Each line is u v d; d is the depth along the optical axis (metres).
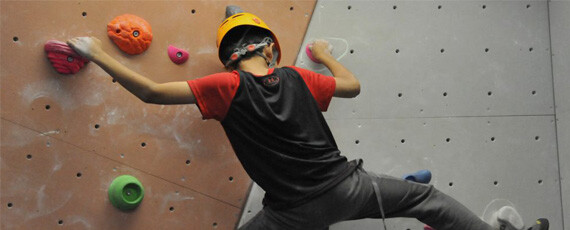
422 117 2.32
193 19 2.13
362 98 2.27
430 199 1.89
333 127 2.24
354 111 2.26
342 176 1.79
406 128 2.30
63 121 2.00
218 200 2.13
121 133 2.05
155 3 2.09
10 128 1.95
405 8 2.34
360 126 2.26
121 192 1.98
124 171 2.04
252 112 1.75
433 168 2.31
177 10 2.11
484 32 2.40
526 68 2.42
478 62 2.38
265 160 1.79
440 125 2.33
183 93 1.74
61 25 1.99
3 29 1.94
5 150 1.94
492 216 2.34
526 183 2.38
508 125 2.38
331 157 1.82
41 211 1.97
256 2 2.19
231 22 1.91
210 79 1.75
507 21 2.42
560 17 2.39
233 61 1.88
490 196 2.34
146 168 2.07
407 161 2.29
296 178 1.78
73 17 2.01
